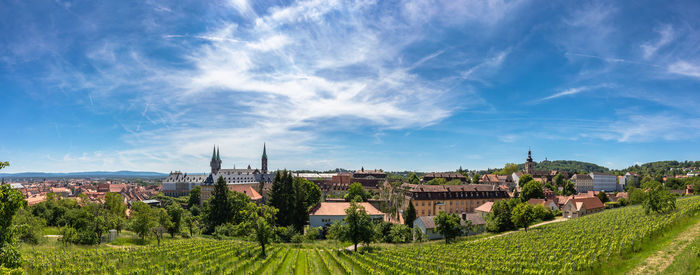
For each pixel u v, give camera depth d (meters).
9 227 25.19
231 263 54.19
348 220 71.38
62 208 100.06
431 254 61.56
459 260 55.00
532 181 140.25
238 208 107.19
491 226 96.00
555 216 120.56
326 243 86.56
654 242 44.81
